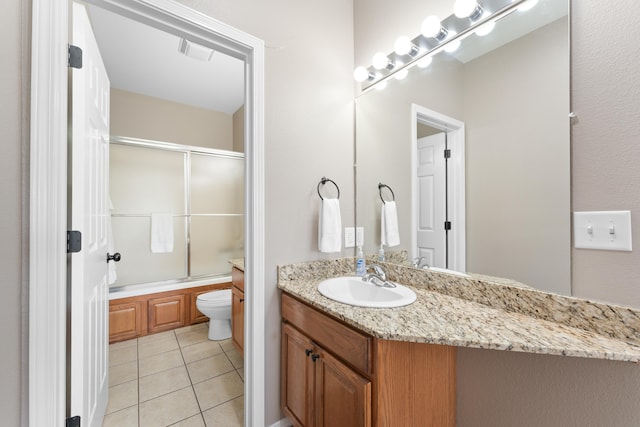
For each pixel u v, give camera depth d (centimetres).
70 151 99
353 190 169
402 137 145
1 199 79
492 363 106
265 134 133
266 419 135
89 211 114
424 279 133
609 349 71
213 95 317
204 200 308
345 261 161
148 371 194
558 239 91
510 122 104
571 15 87
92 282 118
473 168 116
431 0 129
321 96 154
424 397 102
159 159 282
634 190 76
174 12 107
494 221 109
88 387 112
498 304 104
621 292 78
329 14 159
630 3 76
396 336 81
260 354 131
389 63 147
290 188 142
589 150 84
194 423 146
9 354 80
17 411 81
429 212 134
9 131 81
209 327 251
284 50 140
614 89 79
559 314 89
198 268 304
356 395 92
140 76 273
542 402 94
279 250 138
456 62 121
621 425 79
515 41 102
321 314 110
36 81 83
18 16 82
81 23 104
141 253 272
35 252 83
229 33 121
